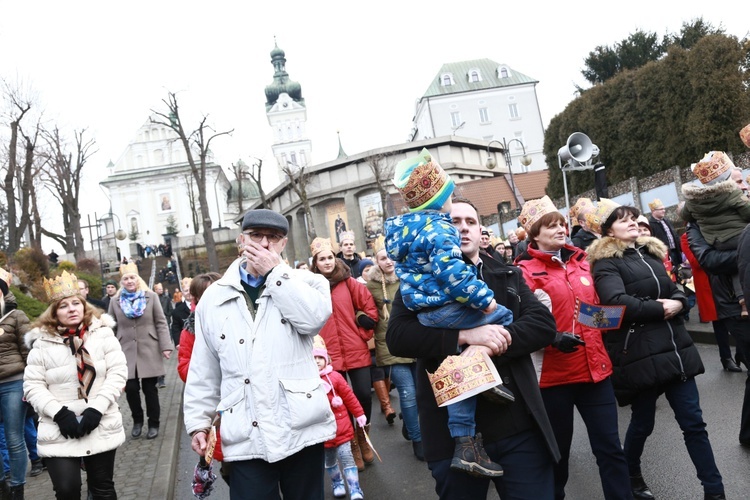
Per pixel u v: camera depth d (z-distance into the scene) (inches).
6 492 246.5
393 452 281.4
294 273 143.2
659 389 186.7
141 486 251.1
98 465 196.2
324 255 267.3
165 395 489.4
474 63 3503.9
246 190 4409.5
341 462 228.4
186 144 1857.8
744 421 215.3
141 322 359.9
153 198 3951.8
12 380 248.4
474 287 121.6
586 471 222.2
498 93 3395.7
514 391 129.6
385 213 1932.8
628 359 184.2
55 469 188.9
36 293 778.2
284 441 133.6
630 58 1963.6
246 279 145.8
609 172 1270.9
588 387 171.3
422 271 128.0
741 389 291.0
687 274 331.9
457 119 3373.5
